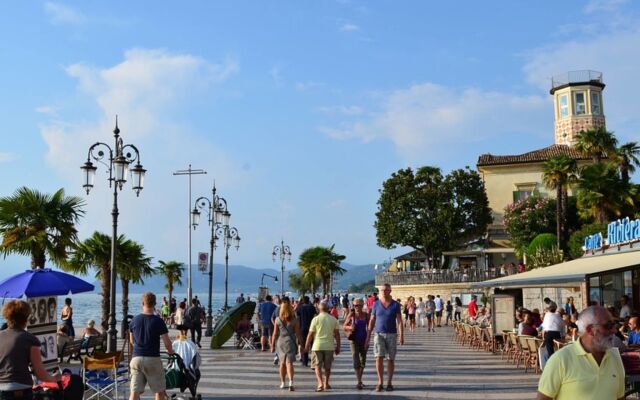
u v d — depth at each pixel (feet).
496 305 70.69
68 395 28.71
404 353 70.79
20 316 22.57
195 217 105.91
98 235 109.19
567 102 191.72
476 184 179.22
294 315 44.04
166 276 196.24
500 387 43.52
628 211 135.33
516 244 166.40
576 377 15.10
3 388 21.68
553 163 148.87
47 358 39.86
